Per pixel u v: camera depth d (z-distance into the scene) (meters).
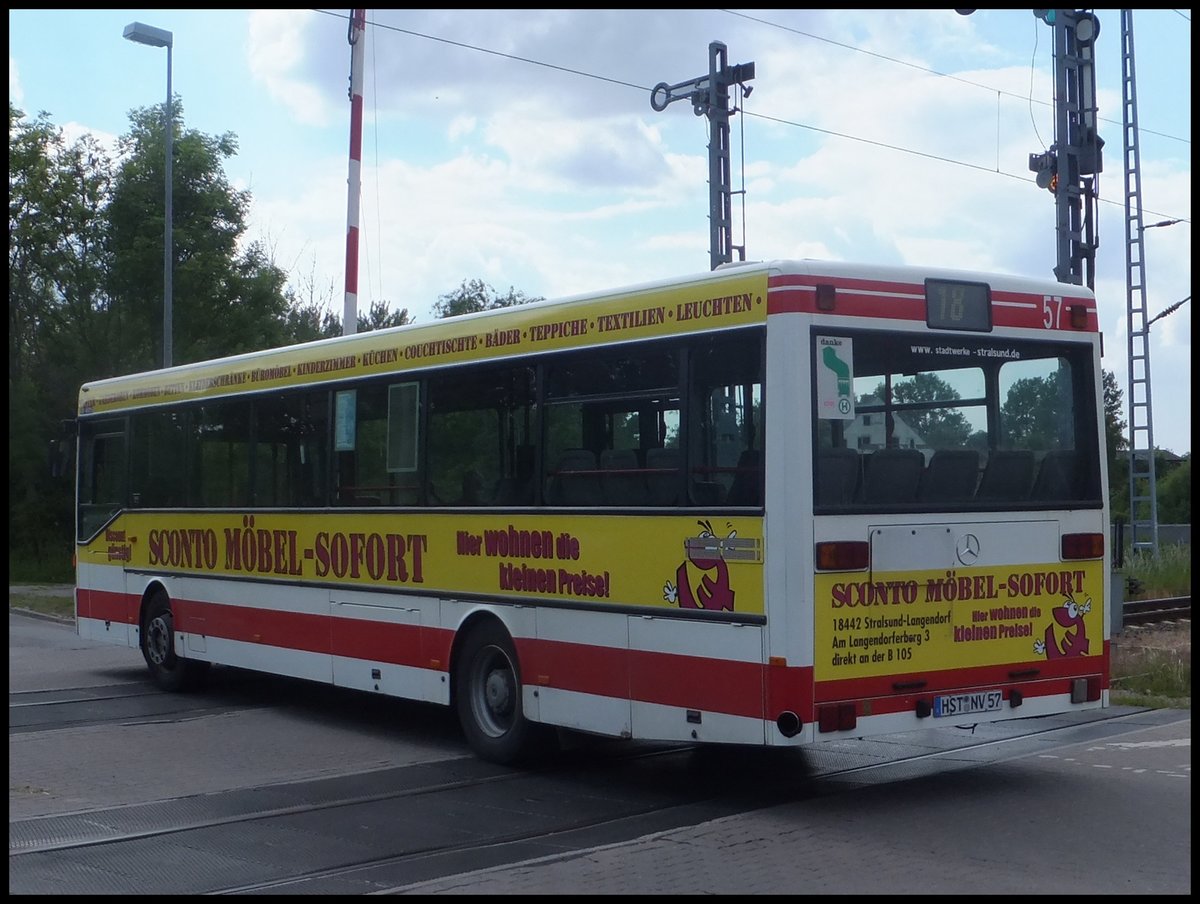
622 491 8.91
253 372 13.12
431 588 10.62
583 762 10.16
